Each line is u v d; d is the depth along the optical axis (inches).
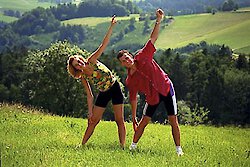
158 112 2834.6
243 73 3592.5
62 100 2417.6
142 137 502.9
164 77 372.8
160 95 371.2
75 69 368.5
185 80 3732.8
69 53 2388.0
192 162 338.6
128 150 377.7
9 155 320.5
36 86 2454.5
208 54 4318.4
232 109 3420.3
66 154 336.8
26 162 299.7
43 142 407.5
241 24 7662.4
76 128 552.4
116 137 485.4
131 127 661.3
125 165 310.8
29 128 509.0
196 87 3617.1
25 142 399.5
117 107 389.1
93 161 317.7
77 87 2404.0
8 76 3563.0
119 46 7839.6
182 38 7603.4
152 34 374.9
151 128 657.0
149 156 355.6
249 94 3398.1
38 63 2461.9
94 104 388.2
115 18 366.6
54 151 347.6
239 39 6865.2
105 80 373.4
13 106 839.7
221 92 3459.6
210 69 3538.4
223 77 3476.9
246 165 350.6
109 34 365.1
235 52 6018.7
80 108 2418.8
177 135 377.1
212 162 347.9
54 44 2461.9
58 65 2405.3
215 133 657.6
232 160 365.7
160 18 372.5
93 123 390.9
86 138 394.6
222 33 7332.7
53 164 297.9
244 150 449.1
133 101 388.8
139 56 373.1
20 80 3444.9
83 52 2459.4
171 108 373.7
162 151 394.3
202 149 432.8
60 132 494.3
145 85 371.9
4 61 3656.5
